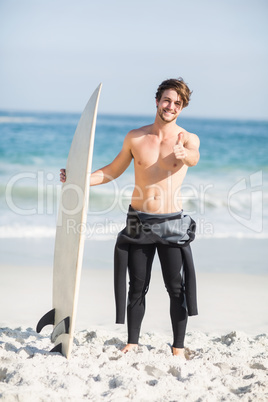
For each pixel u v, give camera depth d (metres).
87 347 4.66
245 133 41.44
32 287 7.61
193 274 4.52
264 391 3.75
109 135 35.06
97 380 3.88
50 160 24.52
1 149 26.50
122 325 5.94
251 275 8.62
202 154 27.05
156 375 4.06
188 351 4.77
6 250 10.20
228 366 4.30
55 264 4.87
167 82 4.43
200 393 3.63
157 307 6.69
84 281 8.04
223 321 6.16
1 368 3.97
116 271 4.57
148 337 5.20
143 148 4.50
